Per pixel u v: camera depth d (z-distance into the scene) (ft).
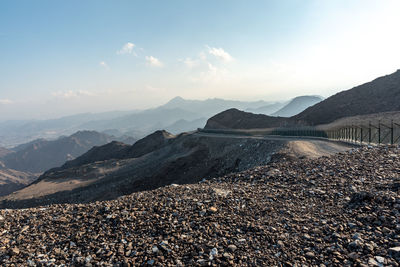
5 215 34.01
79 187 337.72
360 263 18.70
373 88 366.84
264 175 46.24
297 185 38.75
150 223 28.17
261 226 26.05
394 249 19.25
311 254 20.81
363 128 150.30
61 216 32.53
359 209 27.17
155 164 328.90
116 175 357.61
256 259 20.90
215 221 27.76
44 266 22.29
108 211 32.24
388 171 39.40
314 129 246.06
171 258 21.85
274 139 216.74
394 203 26.25
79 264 22.13
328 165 46.88
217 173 229.04
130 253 23.07
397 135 124.16
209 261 20.90
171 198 35.50
